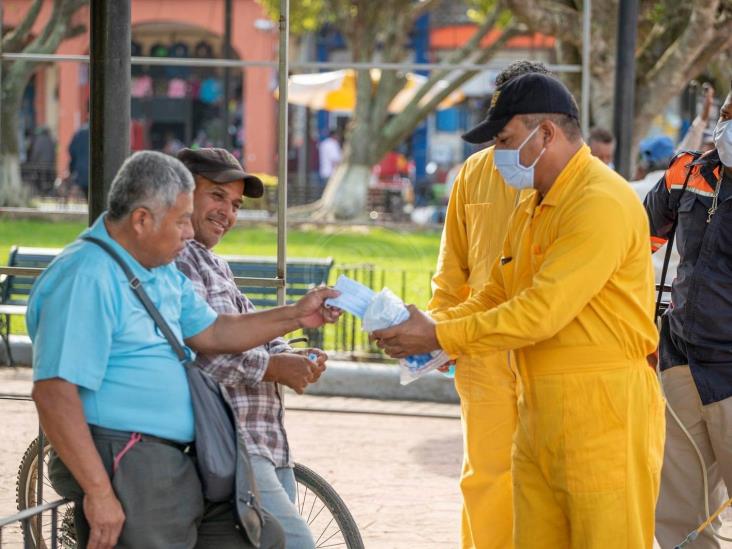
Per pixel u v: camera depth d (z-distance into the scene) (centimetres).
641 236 421
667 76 1388
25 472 566
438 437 897
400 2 2489
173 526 393
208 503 415
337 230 2256
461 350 425
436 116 3606
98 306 379
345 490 754
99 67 508
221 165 466
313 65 1212
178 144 3519
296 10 2555
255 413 464
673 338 542
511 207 537
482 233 548
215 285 459
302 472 516
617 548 423
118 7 505
